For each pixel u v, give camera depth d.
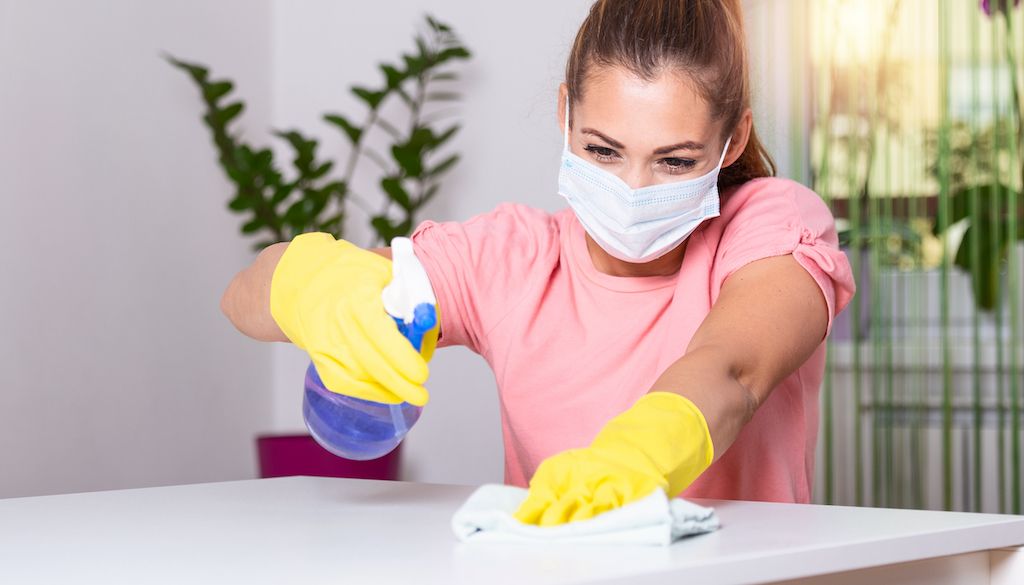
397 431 0.89
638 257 1.15
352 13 3.46
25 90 2.56
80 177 2.71
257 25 3.44
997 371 3.02
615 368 1.21
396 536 0.78
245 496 1.03
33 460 2.56
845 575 0.76
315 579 0.63
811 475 1.25
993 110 3.01
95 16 2.77
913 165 3.10
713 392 0.87
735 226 1.16
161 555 0.72
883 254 3.12
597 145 1.08
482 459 3.29
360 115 3.45
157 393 2.95
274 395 3.45
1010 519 0.85
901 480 3.12
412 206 3.09
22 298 2.54
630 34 1.04
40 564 0.70
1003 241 3.08
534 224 1.33
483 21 3.33
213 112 2.95
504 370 1.27
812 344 1.02
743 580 0.66
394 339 0.82
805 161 3.15
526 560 0.66
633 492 0.72
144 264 2.91
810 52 3.11
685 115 1.04
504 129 3.30
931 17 3.04
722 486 1.18
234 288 1.15
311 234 1.04
